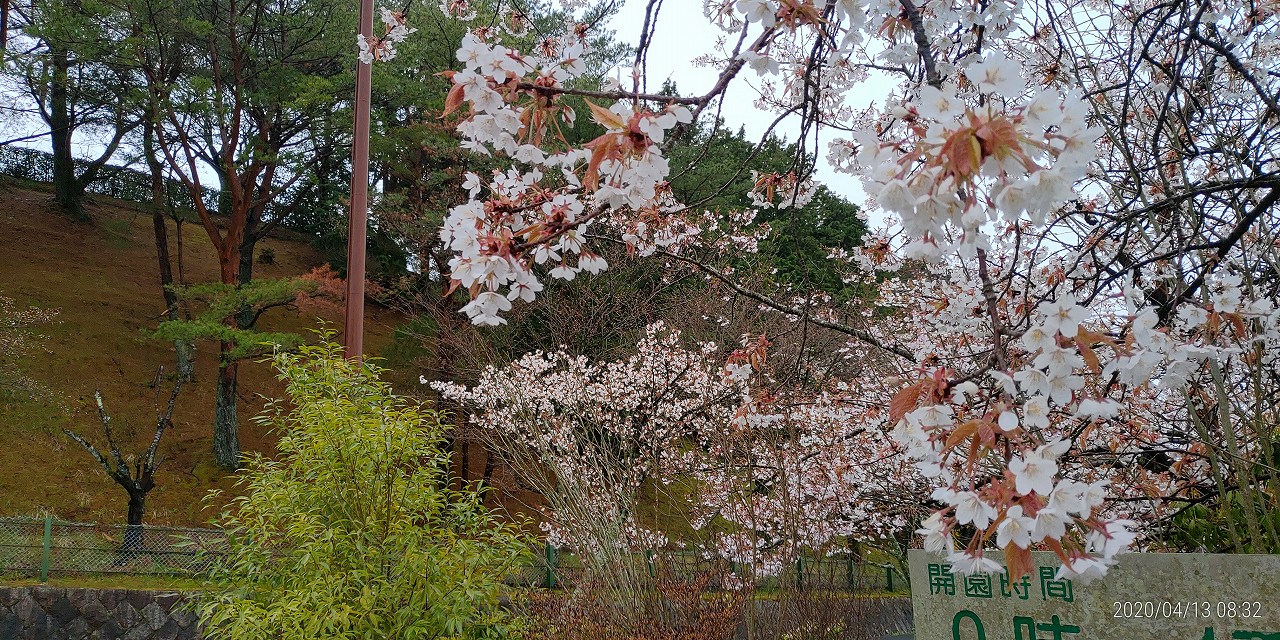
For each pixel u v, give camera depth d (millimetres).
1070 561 1398
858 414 6043
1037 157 1333
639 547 6164
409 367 14312
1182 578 2832
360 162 7266
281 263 20656
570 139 11570
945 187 1316
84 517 11336
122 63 12992
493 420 8641
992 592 3135
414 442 4875
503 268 1817
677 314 9953
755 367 3602
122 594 7250
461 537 4953
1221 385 3648
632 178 1796
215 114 12617
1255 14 3510
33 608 7004
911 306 6262
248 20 13266
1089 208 4227
